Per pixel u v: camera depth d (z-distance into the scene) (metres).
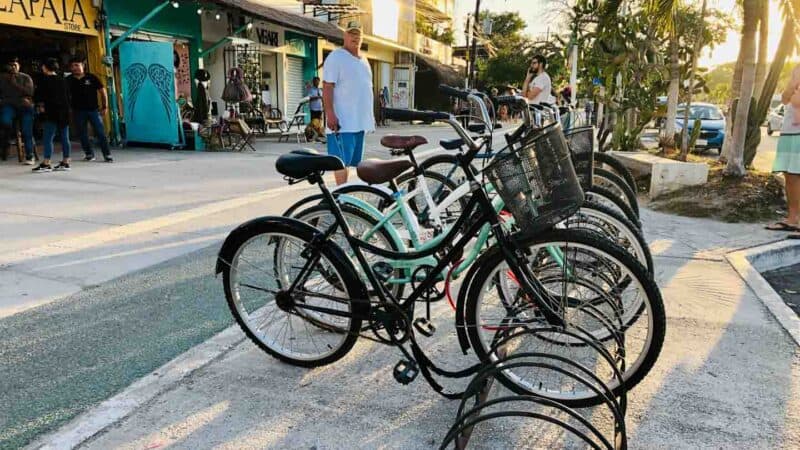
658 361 3.24
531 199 2.57
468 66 25.91
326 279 3.17
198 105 14.12
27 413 2.68
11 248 5.05
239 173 9.47
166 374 3.06
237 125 13.20
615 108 10.92
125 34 12.38
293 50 19.92
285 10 18.86
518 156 2.57
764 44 8.46
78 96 10.04
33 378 2.99
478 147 3.17
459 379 3.08
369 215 3.42
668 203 7.18
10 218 6.06
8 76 9.56
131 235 5.53
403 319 2.93
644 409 2.79
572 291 2.98
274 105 19.47
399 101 29.34
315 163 3.00
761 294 4.23
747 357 3.29
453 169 4.31
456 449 2.41
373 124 6.33
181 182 8.47
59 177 8.64
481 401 2.69
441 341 3.52
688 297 4.17
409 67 29.14
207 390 2.94
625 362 2.93
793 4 8.05
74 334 3.48
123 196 7.34
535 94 7.98
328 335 3.46
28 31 11.89
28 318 3.68
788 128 5.78
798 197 5.90
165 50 12.24
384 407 2.82
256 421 2.69
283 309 3.20
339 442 2.54
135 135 12.98
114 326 3.60
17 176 8.66
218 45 15.11
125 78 12.73
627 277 2.84
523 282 2.73
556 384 2.97
